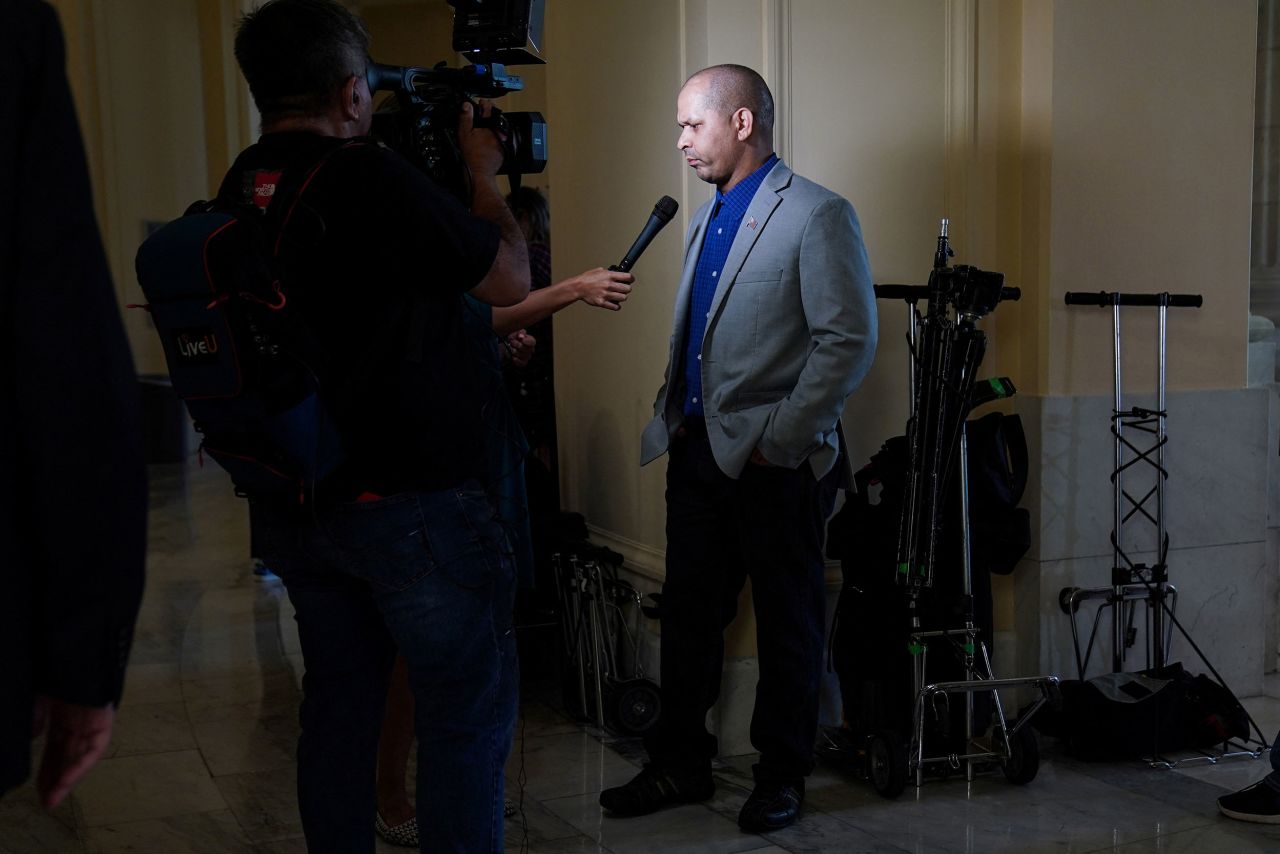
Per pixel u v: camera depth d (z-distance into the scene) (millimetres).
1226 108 3820
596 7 4016
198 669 4336
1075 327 3693
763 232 2951
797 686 2975
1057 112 3602
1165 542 3648
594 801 3127
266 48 1971
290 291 1860
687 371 3121
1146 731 3355
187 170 9828
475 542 2053
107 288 1180
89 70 8484
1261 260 4711
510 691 2170
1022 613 3758
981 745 3307
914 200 3578
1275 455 4320
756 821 2914
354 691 2139
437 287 2006
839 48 3463
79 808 3094
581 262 4242
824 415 2830
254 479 1907
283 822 3008
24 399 1125
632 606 3807
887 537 3291
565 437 4434
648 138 3697
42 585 1148
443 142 2193
